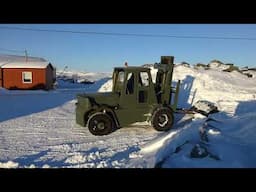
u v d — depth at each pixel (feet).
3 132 38.06
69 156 28.07
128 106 39.22
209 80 80.48
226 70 112.16
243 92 74.54
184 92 72.28
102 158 27.25
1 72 112.78
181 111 44.96
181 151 24.84
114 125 39.11
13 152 29.35
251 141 27.07
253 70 122.52
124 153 28.78
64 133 38.11
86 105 38.14
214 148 24.25
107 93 40.32
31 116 50.26
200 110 48.01
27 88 114.21
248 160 22.82
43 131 39.04
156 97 40.29
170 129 39.65
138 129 40.55
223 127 33.24
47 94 92.73
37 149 30.50
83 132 38.83
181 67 88.79
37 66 114.32
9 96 82.84
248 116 38.22
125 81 39.01
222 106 59.31
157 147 28.63
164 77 41.45
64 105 65.82
